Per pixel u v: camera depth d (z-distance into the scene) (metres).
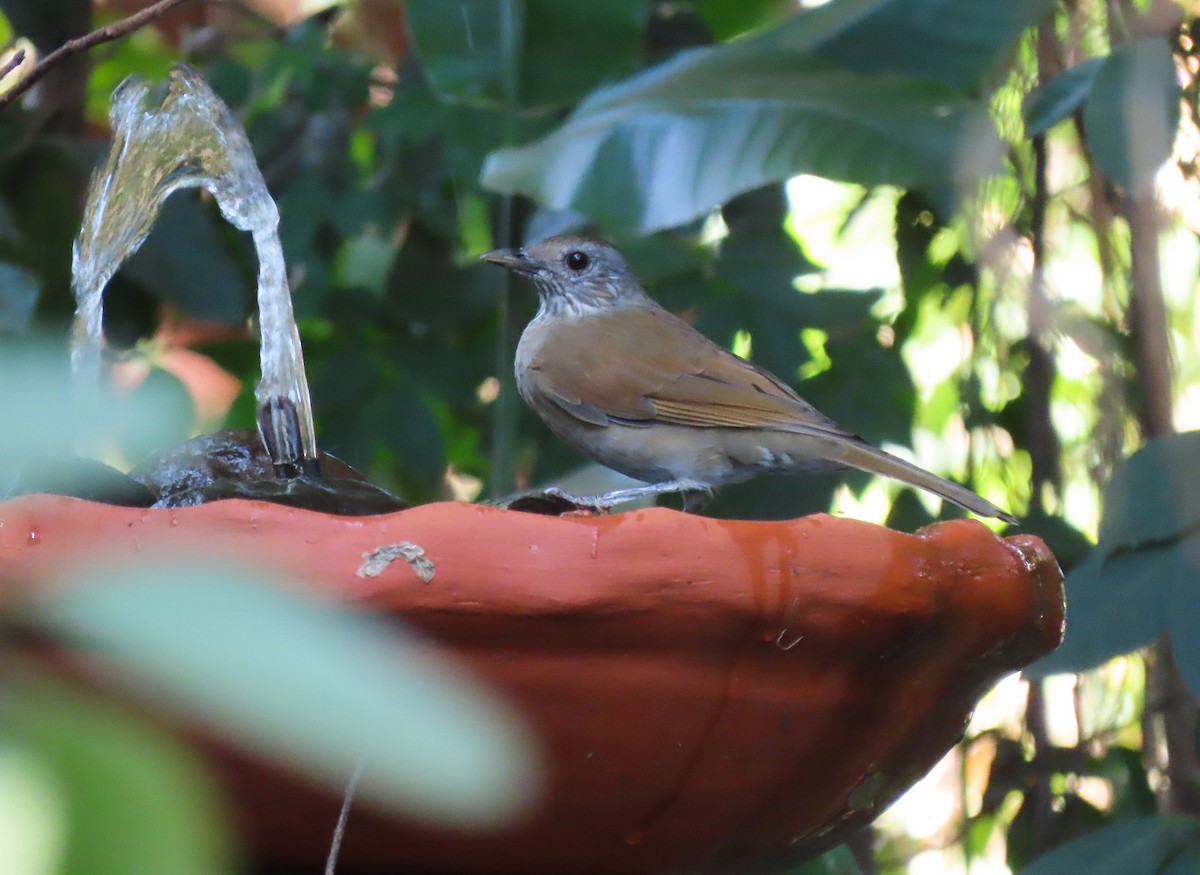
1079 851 8.17
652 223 7.74
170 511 4.43
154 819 1.39
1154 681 9.77
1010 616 5.39
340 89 11.94
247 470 6.42
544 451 11.52
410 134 11.12
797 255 10.81
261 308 6.81
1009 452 10.66
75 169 10.20
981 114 7.82
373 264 13.41
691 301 11.27
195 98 7.19
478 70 9.95
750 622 4.81
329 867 4.25
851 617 4.96
